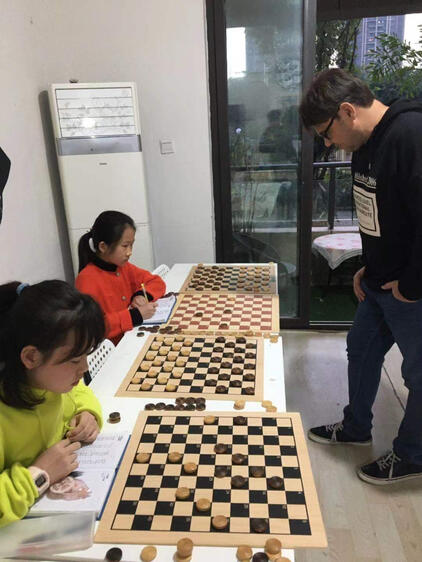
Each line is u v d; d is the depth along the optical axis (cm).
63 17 294
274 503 92
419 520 185
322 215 436
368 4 351
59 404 107
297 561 168
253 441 110
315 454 225
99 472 101
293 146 325
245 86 315
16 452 100
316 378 295
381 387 278
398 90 389
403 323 180
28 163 266
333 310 403
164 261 342
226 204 338
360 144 171
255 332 173
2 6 238
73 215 290
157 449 108
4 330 91
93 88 274
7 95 243
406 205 160
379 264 182
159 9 292
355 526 183
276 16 300
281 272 357
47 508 92
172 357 154
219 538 84
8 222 241
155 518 89
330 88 161
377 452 225
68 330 88
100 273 208
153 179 324
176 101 309
